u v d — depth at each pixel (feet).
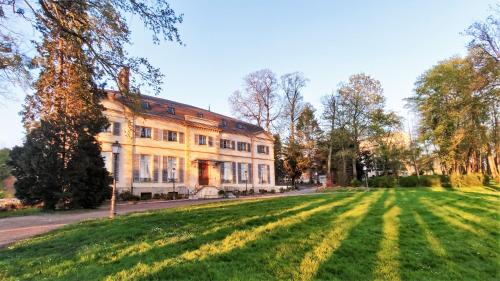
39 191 70.08
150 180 118.11
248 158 165.58
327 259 24.41
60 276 19.51
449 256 27.81
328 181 155.84
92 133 77.51
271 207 50.06
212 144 146.51
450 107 102.01
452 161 133.18
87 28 33.60
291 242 27.91
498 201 61.67
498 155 124.47
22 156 70.54
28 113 72.59
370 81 151.33
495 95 81.05
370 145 163.02
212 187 131.54
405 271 23.63
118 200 102.94
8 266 21.59
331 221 38.60
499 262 27.35
